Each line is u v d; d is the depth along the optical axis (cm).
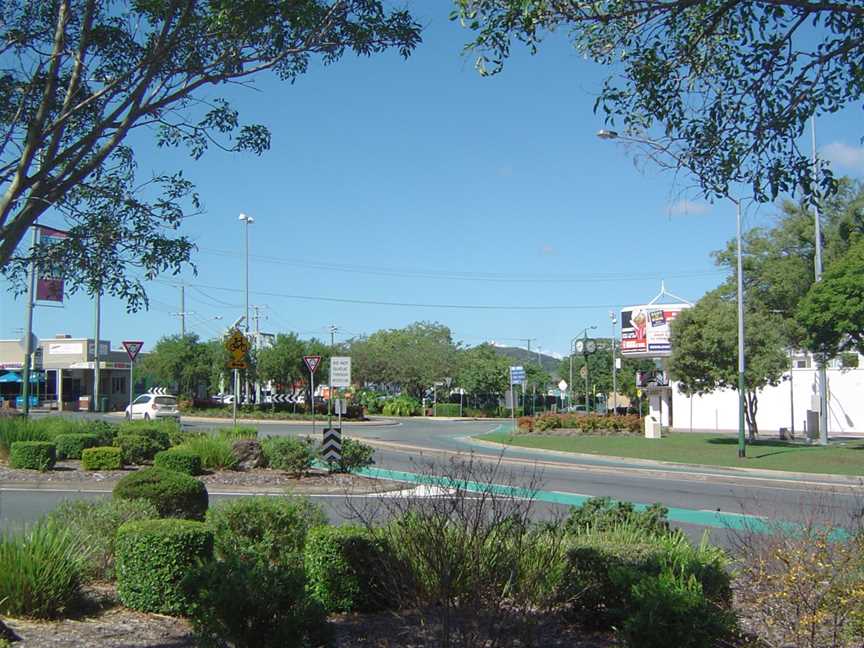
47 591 645
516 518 589
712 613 477
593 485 1994
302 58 707
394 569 632
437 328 9106
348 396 6031
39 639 581
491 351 8531
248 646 481
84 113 672
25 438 2025
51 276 709
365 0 657
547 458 2856
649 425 3859
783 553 572
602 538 727
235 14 608
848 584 525
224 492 1599
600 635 610
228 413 5175
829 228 3656
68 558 683
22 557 653
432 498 698
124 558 682
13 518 1198
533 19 634
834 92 634
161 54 619
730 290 3841
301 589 504
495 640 542
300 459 1842
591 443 3438
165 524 698
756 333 3256
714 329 3259
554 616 634
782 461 2630
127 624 637
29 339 3012
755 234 3838
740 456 2773
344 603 684
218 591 482
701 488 1958
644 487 1969
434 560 555
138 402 4231
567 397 7981
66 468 1875
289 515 778
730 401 5012
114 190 689
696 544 1044
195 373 5438
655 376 5725
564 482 2042
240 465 1884
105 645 576
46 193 598
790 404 4578
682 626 460
